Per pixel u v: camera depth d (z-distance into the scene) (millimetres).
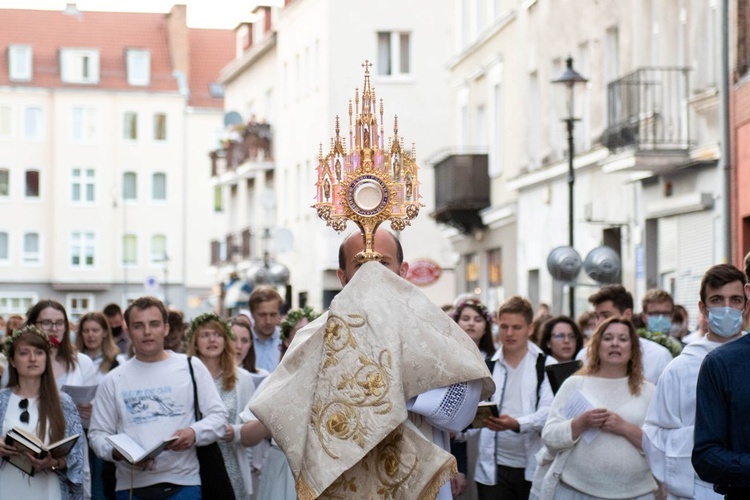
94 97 110062
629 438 12617
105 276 109938
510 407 14906
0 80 109000
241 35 85812
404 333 7602
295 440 7512
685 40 31500
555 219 40000
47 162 109625
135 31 112875
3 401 13812
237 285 75750
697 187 30641
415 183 8039
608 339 12898
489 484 14953
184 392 13781
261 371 17641
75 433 13922
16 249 109125
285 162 73125
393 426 7438
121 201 110562
